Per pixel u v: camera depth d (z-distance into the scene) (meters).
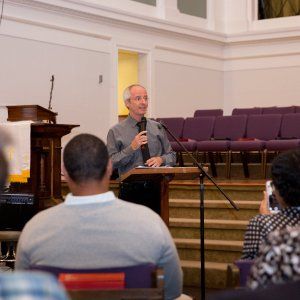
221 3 13.41
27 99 9.13
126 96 4.83
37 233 2.29
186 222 6.08
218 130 9.48
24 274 1.12
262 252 1.86
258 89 13.07
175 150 8.93
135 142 4.48
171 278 2.39
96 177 2.29
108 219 2.25
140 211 2.31
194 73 12.59
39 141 5.78
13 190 5.63
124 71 11.93
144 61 11.53
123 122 4.84
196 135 9.59
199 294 5.22
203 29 12.55
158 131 4.82
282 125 9.13
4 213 4.87
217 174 9.03
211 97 13.02
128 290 1.94
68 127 5.98
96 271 2.11
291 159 2.39
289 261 1.79
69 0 9.60
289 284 1.52
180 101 12.26
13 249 5.21
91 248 2.23
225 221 6.09
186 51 12.35
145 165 4.62
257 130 9.23
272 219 2.47
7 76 8.82
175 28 11.89
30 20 9.13
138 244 2.23
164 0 11.87
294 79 12.75
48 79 9.48
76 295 1.93
